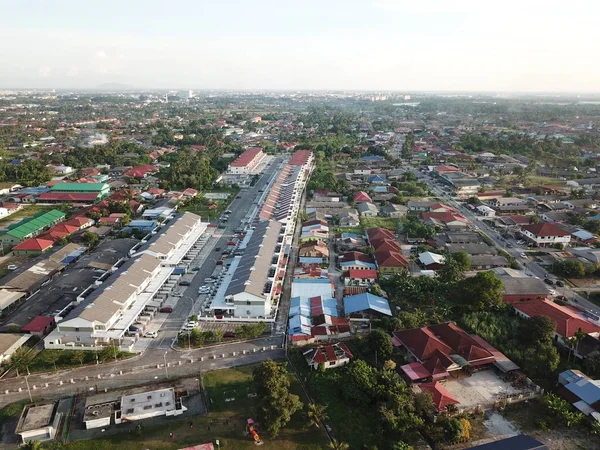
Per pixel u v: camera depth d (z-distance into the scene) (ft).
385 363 258.57
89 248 449.48
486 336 289.74
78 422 224.94
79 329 286.25
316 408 220.64
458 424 207.31
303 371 264.11
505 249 447.01
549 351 256.11
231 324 316.19
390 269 393.50
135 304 322.75
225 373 262.47
